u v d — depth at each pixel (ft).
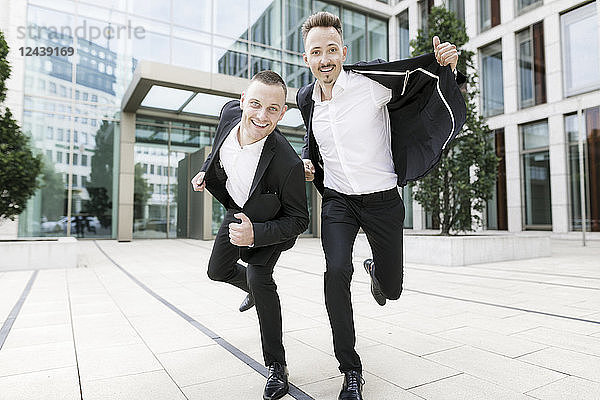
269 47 54.70
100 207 50.83
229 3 52.70
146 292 17.22
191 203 56.80
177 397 6.99
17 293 17.01
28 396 7.07
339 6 62.28
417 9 62.59
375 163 7.60
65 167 49.16
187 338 10.55
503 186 53.83
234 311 13.66
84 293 16.99
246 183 7.38
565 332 10.93
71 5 49.52
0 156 24.58
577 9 47.73
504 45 54.13
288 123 59.98
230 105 7.99
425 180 30.71
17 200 26.02
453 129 7.45
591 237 45.19
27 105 47.44
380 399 6.85
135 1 50.98
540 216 50.16
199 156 53.47
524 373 8.01
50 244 24.84
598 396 6.93
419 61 7.28
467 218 29.81
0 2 46.21
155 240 52.75
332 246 7.27
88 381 7.73
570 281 19.38
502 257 28.02
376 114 7.60
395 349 9.56
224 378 7.84
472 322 12.03
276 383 6.97
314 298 15.88
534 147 51.26
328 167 7.99
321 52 6.96
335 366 8.45
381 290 8.32
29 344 10.09
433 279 20.36
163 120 56.49
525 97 52.34
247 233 6.30
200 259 30.35
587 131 46.57
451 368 8.30
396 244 7.79
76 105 50.01
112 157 51.85
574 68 47.93
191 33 50.75
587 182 46.42
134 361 8.83
